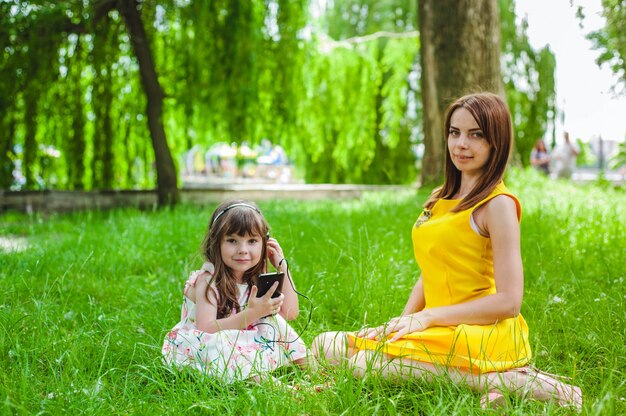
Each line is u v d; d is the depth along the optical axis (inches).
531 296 175.5
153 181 571.2
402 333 118.6
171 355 128.0
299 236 256.8
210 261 131.3
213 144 557.0
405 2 763.4
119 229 304.0
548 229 255.6
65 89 499.2
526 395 108.8
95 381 112.4
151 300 179.5
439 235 121.7
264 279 125.5
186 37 502.9
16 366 119.4
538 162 674.8
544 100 664.4
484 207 118.6
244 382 119.5
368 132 689.6
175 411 104.6
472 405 101.9
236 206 130.2
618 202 349.7
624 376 116.8
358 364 119.6
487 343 114.0
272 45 516.4
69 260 226.7
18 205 479.2
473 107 119.6
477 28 432.8
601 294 163.0
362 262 191.5
